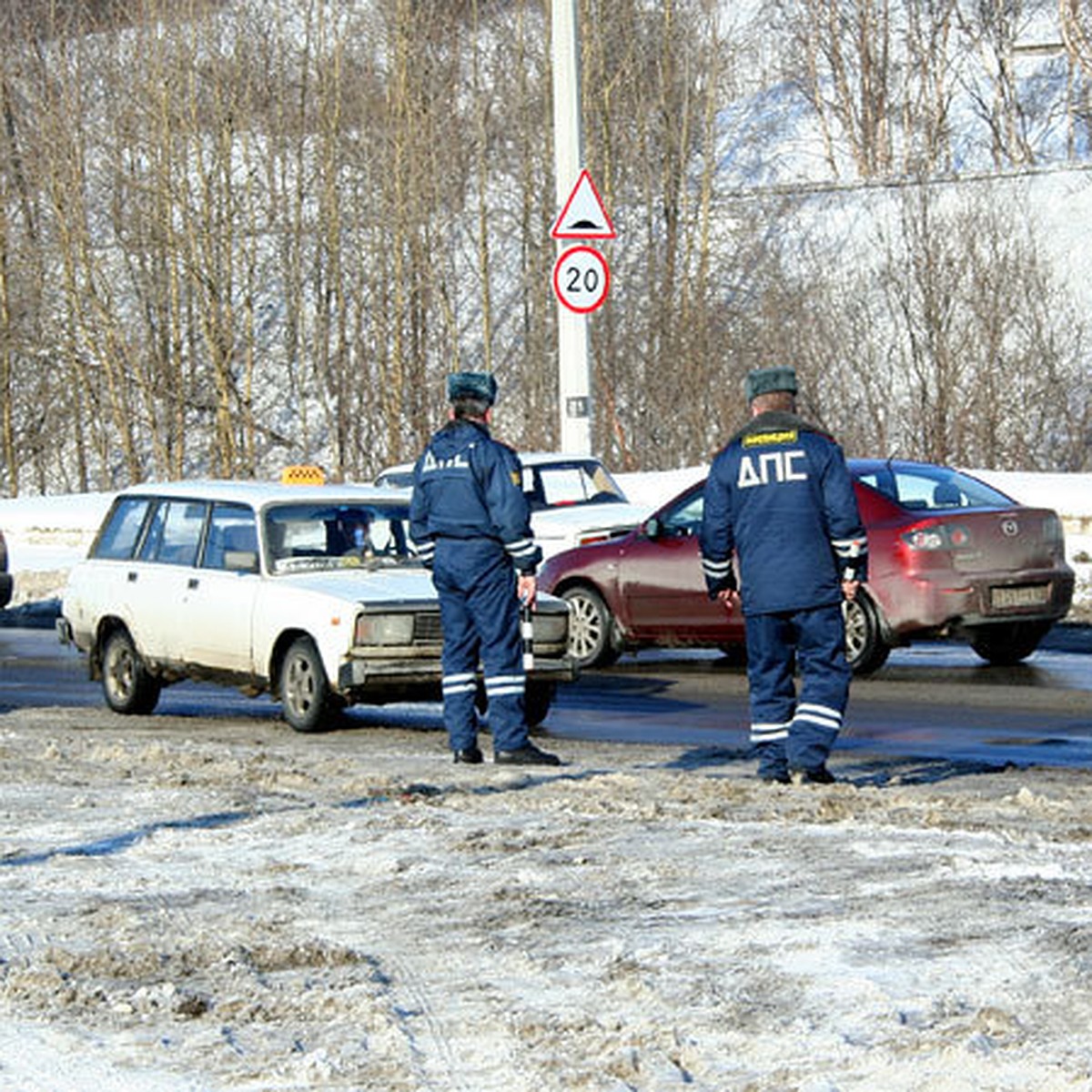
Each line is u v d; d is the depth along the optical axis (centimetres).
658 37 8294
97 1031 922
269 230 8288
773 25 10762
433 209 7881
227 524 2538
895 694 2602
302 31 9006
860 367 6588
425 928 1112
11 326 8656
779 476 1720
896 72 10725
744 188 8262
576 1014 916
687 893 1175
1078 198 7512
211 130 8388
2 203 8606
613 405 7012
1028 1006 895
